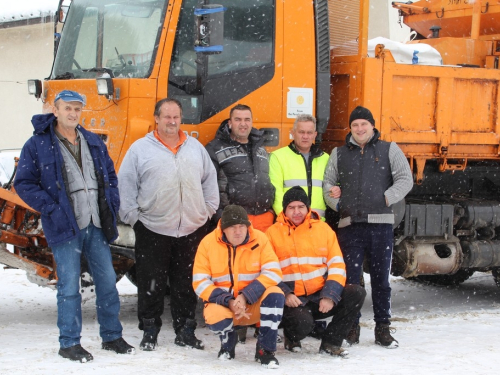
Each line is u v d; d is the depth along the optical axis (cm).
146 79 586
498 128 747
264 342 487
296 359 510
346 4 673
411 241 732
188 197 530
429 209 734
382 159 563
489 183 820
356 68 666
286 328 528
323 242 530
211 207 549
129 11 621
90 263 507
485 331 627
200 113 603
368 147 566
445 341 578
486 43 819
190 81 600
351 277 564
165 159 526
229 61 610
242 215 495
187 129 597
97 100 615
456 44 802
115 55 626
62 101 476
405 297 851
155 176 524
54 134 482
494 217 771
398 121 686
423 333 614
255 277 506
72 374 444
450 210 745
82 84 630
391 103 678
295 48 634
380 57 668
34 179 480
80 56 662
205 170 548
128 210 528
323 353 526
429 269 732
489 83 739
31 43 1869
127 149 586
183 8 599
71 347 485
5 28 1897
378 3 1102
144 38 602
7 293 778
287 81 632
